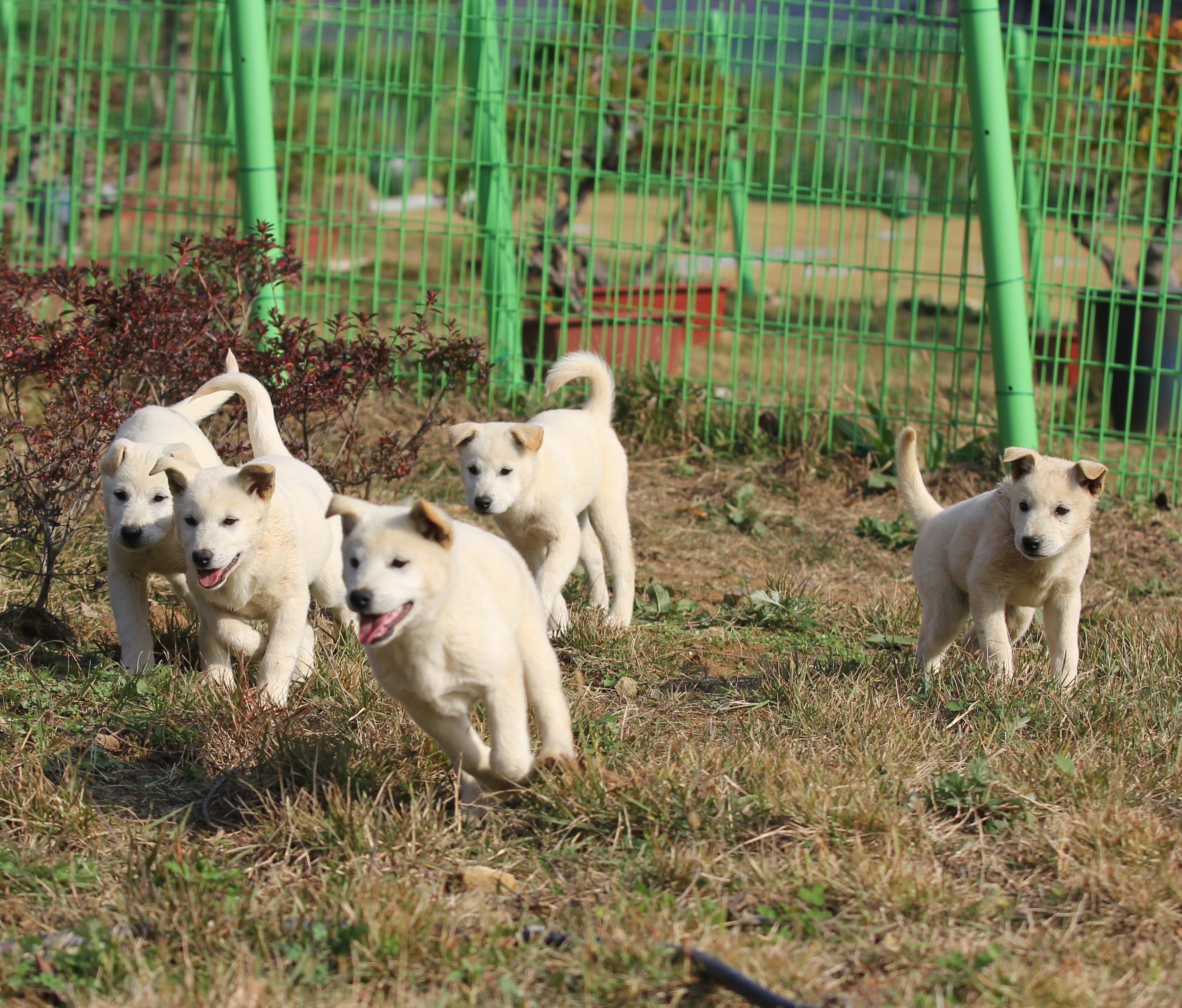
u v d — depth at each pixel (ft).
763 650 24.00
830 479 35.40
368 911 13.15
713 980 12.35
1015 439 35.27
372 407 36.88
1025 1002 11.94
